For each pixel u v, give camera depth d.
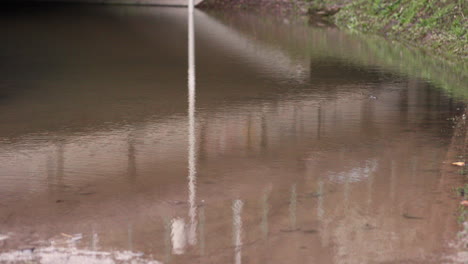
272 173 5.77
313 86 10.35
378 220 4.60
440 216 4.66
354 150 6.50
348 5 23.56
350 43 16.39
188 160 6.22
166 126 7.66
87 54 14.40
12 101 9.18
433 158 6.18
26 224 4.64
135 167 6.02
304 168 5.91
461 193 5.14
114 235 4.41
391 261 3.96
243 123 7.77
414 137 7.00
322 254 4.06
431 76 11.11
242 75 11.48
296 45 16.06
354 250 4.11
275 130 7.38
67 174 5.82
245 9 28.73
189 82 10.76
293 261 3.97
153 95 9.61
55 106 8.84
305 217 4.68
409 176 5.61
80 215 4.80
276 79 11.02
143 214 4.81
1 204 5.05
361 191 5.22
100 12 27.61
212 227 4.53
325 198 5.08
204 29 20.20
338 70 11.98
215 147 6.69
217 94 9.67
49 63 13.01
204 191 5.31
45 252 4.16
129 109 8.63
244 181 5.55
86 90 10.04
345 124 7.64
